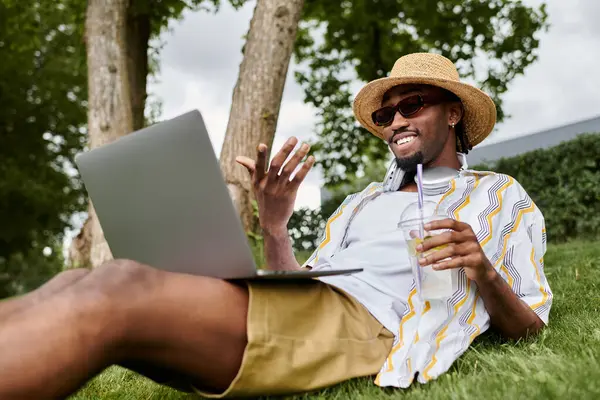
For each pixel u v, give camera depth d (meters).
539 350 1.85
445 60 2.32
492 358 1.81
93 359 1.25
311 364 1.53
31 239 17.92
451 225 1.60
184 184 1.48
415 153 2.16
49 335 1.19
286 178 1.86
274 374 1.47
